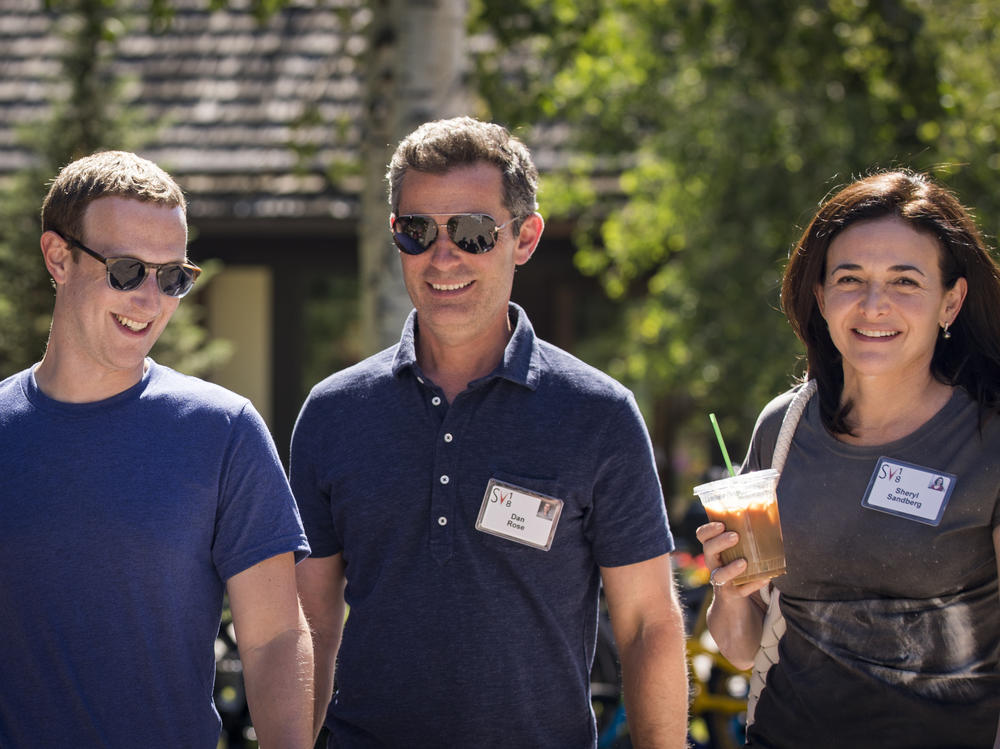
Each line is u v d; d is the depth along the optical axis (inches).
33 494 145.1
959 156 509.4
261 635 151.6
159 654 146.3
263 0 463.5
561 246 673.6
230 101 675.4
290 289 684.1
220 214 623.8
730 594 169.0
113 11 456.4
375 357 179.0
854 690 164.9
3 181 639.1
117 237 146.3
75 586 143.9
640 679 169.6
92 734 143.6
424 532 166.4
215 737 153.5
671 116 542.3
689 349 543.5
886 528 162.2
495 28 412.8
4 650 145.6
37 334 560.4
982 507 157.6
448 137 165.9
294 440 177.6
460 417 167.0
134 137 584.7
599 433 166.1
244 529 151.5
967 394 163.2
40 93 684.1
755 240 519.2
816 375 176.2
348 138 643.5
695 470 678.5
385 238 354.0
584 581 169.9
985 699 159.3
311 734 154.8
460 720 163.8
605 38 496.1
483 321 167.5
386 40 350.0
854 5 450.6
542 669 165.9
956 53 530.3
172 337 565.3
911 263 159.8
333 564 178.1
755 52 462.0
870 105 487.2
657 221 560.4
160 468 147.6
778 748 174.6
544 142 645.3
